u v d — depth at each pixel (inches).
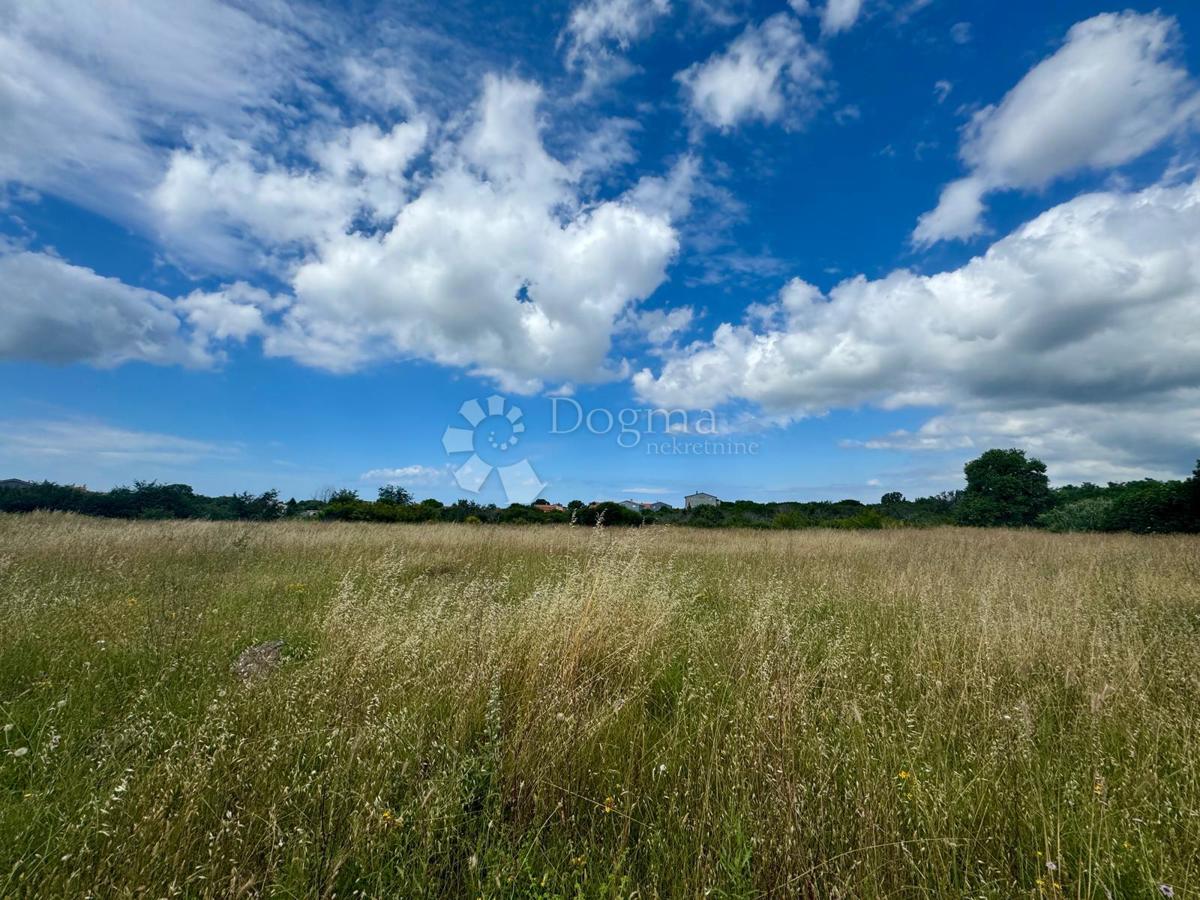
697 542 542.3
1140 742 107.1
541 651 140.1
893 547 513.0
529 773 95.4
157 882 69.1
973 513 1412.4
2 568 267.3
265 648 173.5
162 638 171.0
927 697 125.7
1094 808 84.9
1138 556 406.9
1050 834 81.4
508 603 219.0
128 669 151.8
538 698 115.7
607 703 120.2
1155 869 75.0
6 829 79.4
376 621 170.6
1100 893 72.2
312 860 75.8
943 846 77.9
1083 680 137.0
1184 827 81.5
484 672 128.3
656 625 169.9
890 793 86.0
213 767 89.8
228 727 106.3
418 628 155.6
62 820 80.6
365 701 117.4
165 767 88.0
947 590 244.5
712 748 100.1
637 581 215.5
